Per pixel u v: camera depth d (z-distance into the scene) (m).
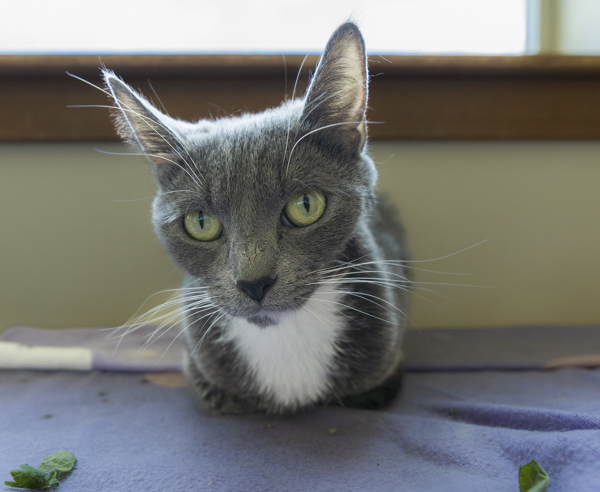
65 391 0.32
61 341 0.37
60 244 0.39
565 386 0.30
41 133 0.37
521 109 0.39
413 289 0.38
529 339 0.37
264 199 0.24
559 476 0.21
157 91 0.38
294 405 0.28
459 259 0.41
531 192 0.41
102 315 0.40
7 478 0.23
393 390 0.29
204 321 0.28
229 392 0.28
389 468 0.23
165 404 0.30
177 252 0.26
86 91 0.37
